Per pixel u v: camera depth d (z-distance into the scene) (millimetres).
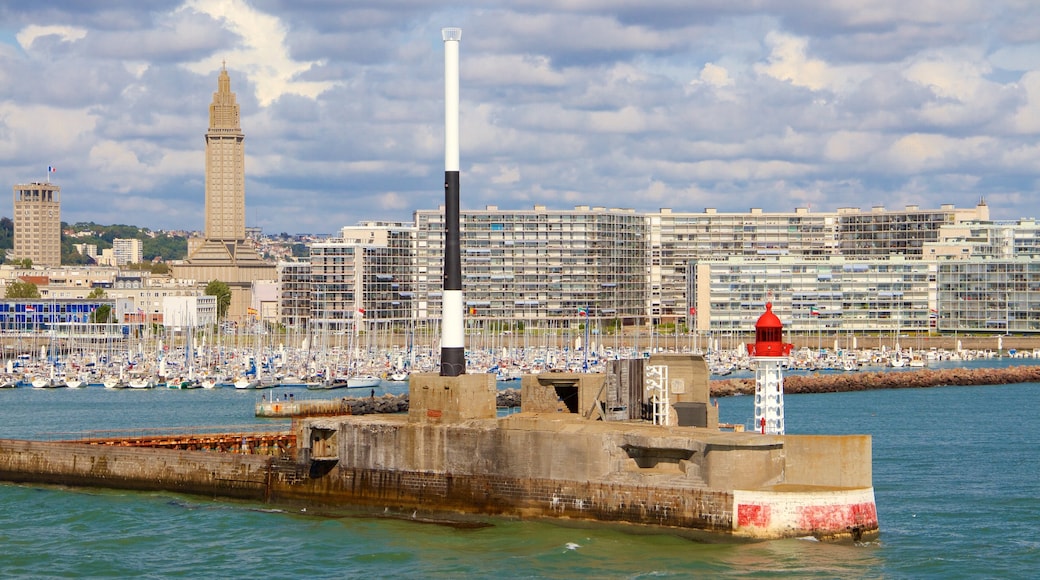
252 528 139125
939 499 159750
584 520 131250
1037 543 133000
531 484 134250
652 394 144250
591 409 146625
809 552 122312
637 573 117438
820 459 126812
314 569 123250
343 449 145375
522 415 147750
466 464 138000
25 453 165125
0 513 148750
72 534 138625
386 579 119062
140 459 159000
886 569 121188
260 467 151125
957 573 120375
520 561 122438
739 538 123688
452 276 147375
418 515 140375
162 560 127875
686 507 126062
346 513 144500
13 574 123938
